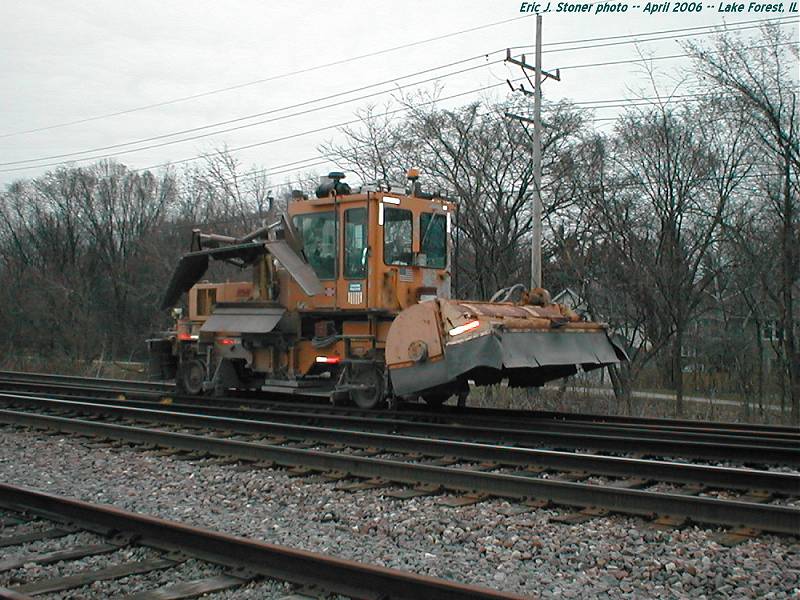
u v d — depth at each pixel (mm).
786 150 22094
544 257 27969
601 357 13648
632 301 23891
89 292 52000
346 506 7543
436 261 15297
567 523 6926
